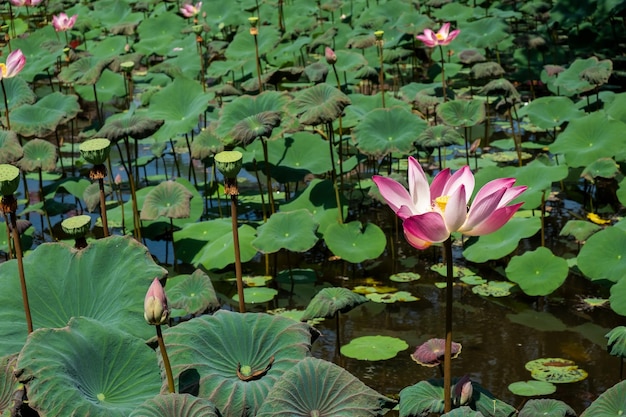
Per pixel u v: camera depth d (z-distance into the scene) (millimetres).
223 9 11953
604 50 10031
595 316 4699
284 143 6258
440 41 7492
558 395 3906
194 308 4402
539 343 4426
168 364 2826
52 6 13977
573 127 6262
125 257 3570
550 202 6289
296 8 12445
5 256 5734
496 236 5250
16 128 6445
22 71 9672
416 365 4242
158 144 7223
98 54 11156
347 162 6352
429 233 2602
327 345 4465
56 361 2908
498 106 7008
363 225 5598
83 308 3494
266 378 3123
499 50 10641
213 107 6895
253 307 4930
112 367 3078
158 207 5508
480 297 4977
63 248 3615
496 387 4000
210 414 2746
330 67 8250
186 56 9719
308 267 5473
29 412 3055
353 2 12938
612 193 6402
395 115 5883
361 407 2908
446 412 2953
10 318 3410
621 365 4113
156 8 13820
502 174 5645
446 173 2787
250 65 9250
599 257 4812
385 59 9344
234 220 3805
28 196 6641
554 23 10336
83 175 7254
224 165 3629
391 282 5215
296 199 5887
